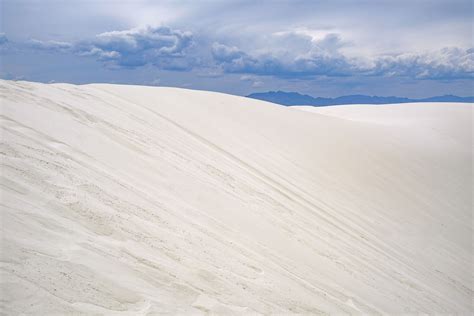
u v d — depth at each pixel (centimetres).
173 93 2220
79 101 1305
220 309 526
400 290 1076
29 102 1014
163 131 1445
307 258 939
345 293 849
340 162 2139
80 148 866
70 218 564
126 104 1600
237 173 1385
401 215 1850
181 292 522
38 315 372
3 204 509
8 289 379
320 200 1603
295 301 668
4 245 432
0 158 627
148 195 811
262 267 743
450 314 1094
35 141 775
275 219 1102
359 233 1427
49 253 460
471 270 1561
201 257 650
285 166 1811
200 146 1505
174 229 704
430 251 1582
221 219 909
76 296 418
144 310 450
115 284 468
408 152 2611
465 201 2248
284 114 2567
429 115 3938
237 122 2114
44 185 613
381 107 4581
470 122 3647
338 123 2786
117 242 566
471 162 2759
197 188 1012
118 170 866
